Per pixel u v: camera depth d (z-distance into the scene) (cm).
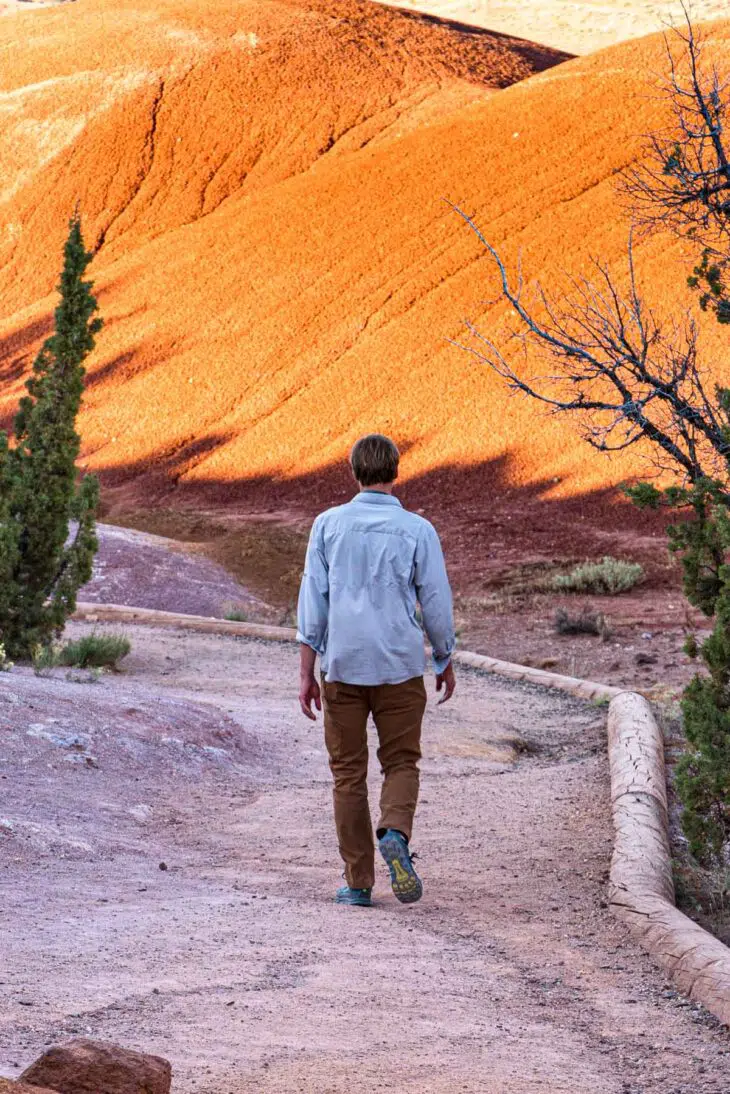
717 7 14650
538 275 5006
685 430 845
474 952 517
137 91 8406
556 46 15225
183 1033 338
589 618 2548
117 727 1059
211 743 1123
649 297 4347
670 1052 384
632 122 5897
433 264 5556
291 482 4581
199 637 2264
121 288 6425
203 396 5328
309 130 7975
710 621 2536
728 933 650
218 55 8719
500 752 1324
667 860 725
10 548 1784
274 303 5781
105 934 476
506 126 6347
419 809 920
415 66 8938
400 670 575
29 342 6494
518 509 3909
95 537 1883
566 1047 377
